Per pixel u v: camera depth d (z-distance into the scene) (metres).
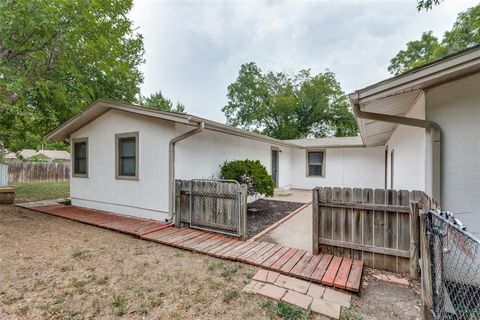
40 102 8.40
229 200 4.62
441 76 2.62
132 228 5.08
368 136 7.66
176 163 5.60
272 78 24.92
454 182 2.88
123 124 6.35
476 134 2.78
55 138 7.95
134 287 2.82
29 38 6.13
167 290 2.77
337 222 3.58
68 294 2.66
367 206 3.37
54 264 3.44
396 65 19.27
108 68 9.20
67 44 6.20
